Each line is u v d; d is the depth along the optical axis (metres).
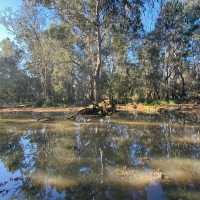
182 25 45.22
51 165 9.09
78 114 25.91
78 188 7.03
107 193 6.66
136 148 11.48
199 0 44.31
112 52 47.69
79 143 12.66
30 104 48.44
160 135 14.64
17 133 15.67
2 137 14.43
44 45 49.16
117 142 12.84
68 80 58.44
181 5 44.22
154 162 9.26
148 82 48.84
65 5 32.88
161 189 6.82
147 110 31.89
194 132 15.52
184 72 57.16
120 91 50.12
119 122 20.61
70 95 59.28
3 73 63.00
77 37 42.41
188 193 6.58
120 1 32.06
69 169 8.62
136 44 45.12
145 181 7.39
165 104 38.97
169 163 9.12
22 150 11.39
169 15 44.25
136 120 21.88
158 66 47.75
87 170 8.48
